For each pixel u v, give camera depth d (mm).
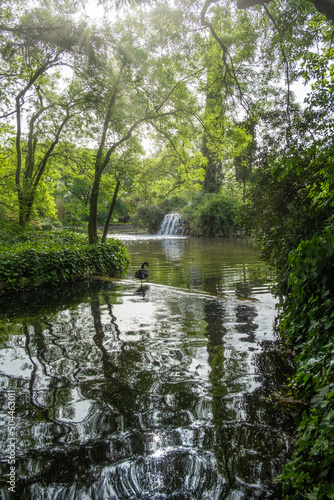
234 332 5398
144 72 12641
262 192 7434
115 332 5531
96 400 3348
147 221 41719
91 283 10586
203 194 35812
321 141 3842
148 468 2406
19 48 11250
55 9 10906
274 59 9742
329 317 3088
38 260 9992
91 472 2379
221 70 11648
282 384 3602
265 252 7535
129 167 13328
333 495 1614
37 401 3344
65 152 16891
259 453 2527
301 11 7902
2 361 4383
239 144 11781
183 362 4246
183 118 14531
